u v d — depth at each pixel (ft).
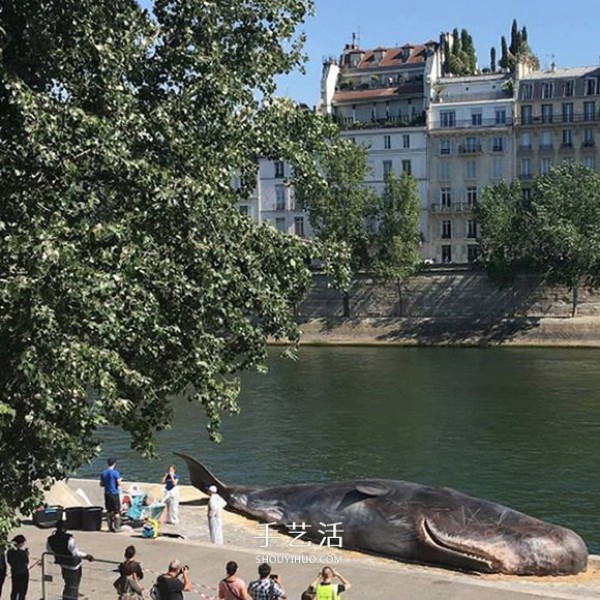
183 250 60.39
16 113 54.90
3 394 52.13
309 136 77.87
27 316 48.62
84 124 55.36
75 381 50.34
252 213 415.85
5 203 55.36
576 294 310.45
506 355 274.16
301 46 75.82
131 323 55.98
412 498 91.04
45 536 86.17
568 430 157.99
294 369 253.03
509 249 332.19
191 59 67.97
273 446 153.38
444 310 334.85
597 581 81.61
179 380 63.16
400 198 342.23
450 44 501.56
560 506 114.73
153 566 76.23
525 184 386.52
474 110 392.88
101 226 52.34
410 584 69.67
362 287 345.51
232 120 70.23
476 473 131.64
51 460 55.57
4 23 57.93
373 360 271.28
